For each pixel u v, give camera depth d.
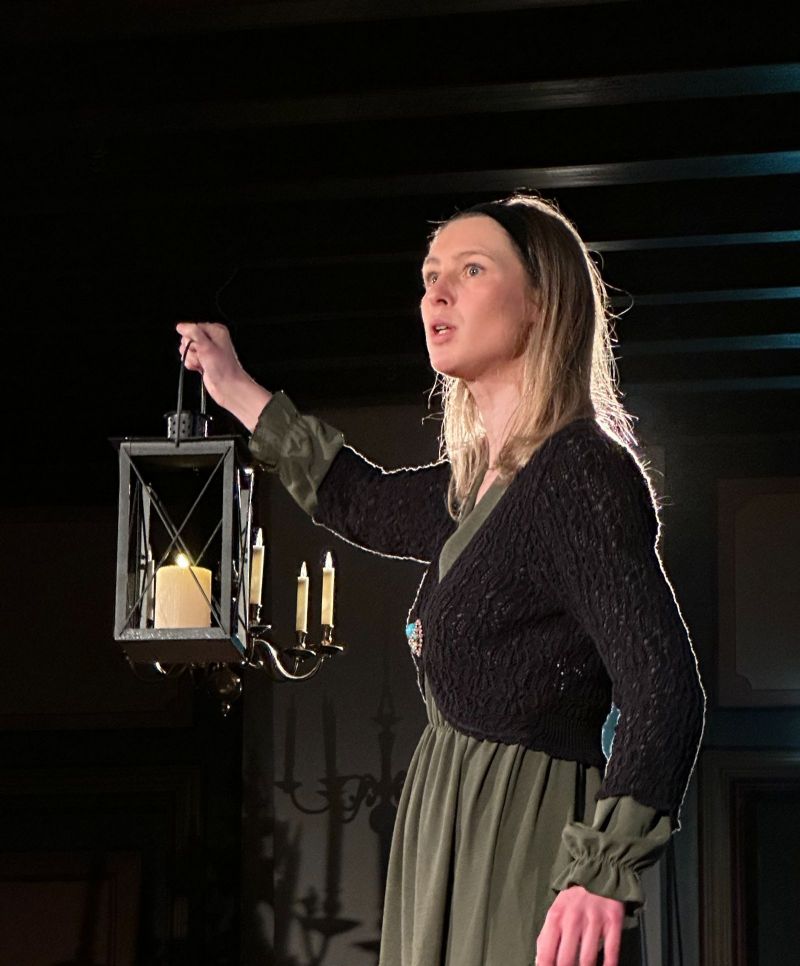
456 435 2.85
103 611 11.13
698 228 8.34
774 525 10.64
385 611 10.28
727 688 10.44
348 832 10.05
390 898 2.49
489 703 2.38
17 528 11.26
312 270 9.27
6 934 10.79
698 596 10.60
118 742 11.05
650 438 10.67
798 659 10.44
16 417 10.71
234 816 10.86
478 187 7.91
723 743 10.44
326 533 10.39
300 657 7.86
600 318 2.69
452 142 7.80
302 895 10.02
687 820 10.32
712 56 6.80
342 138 7.86
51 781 10.95
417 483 2.98
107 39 6.73
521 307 2.58
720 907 10.13
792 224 8.29
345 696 10.21
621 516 2.31
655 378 10.12
